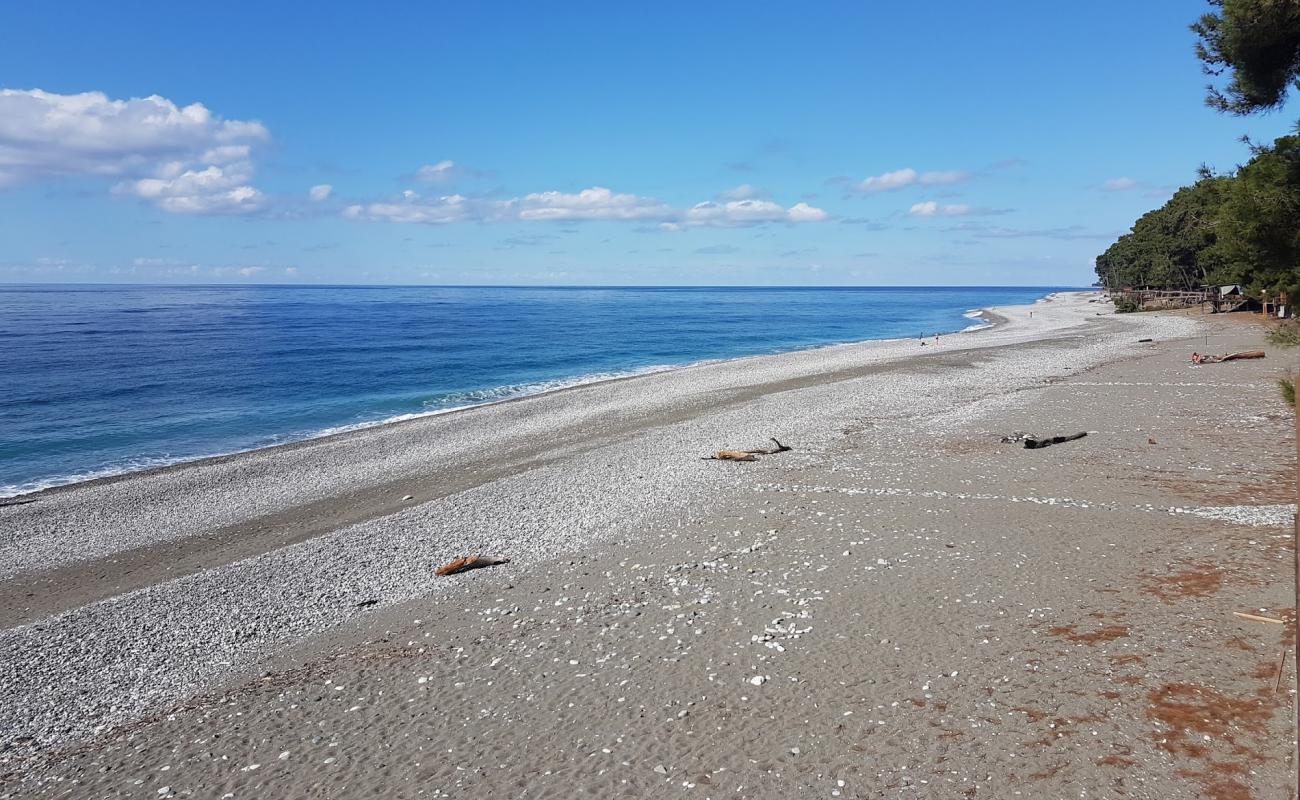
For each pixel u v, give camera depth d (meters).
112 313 118.25
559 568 13.44
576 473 21.47
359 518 18.97
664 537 14.65
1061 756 6.35
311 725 8.61
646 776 6.86
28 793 7.84
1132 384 30.64
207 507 20.42
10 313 115.69
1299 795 4.35
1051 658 8.12
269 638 11.64
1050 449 19.77
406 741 8.01
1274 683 6.93
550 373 51.31
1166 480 15.95
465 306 166.75
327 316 117.69
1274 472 15.94
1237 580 9.70
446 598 12.55
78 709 9.83
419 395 41.16
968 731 6.92
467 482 21.86
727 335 88.00
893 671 8.28
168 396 40.03
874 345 64.06
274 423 33.50
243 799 7.25
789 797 6.30
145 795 7.53
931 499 15.76
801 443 23.42
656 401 34.88
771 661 8.88
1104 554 11.48
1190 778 5.83
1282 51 11.31
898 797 6.12
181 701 9.80
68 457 27.20
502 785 6.98
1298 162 11.12
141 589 14.49
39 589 15.17
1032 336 62.62
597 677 8.97
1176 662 7.63
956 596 10.28
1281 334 17.81
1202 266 74.75
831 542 13.30
